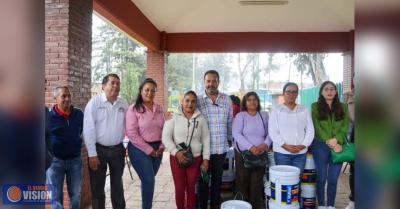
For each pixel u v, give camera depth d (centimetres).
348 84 997
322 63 2719
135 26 784
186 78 4003
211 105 400
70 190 354
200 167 387
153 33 954
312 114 412
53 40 438
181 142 369
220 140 399
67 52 437
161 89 1021
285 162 398
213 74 400
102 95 356
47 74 439
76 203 356
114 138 355
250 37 1022
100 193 354
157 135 375
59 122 335
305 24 978
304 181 412
